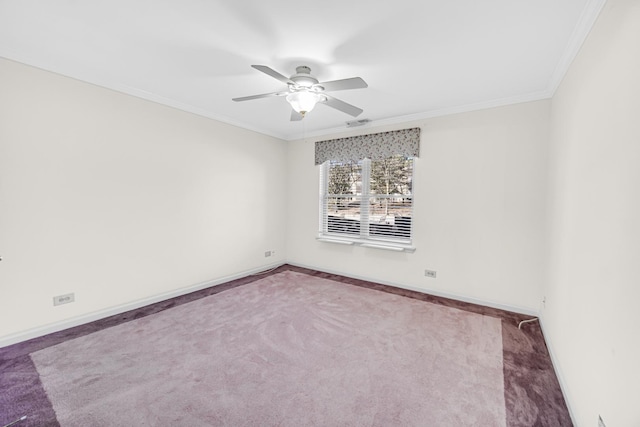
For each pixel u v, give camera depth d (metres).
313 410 1.65
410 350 2.29
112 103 2.79
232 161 4.05
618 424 1.11
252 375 1.96
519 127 2.99
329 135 4.47
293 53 2.13
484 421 1.58
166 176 3.28
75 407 1.64
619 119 1.21
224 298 3.40
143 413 1.60
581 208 1.68
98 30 1.88
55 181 2.47
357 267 4.27
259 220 4.54
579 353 1.59
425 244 3.64
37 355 2.15
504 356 2.21
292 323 2.75
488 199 3.19
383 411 1.65
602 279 1.33
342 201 4.48
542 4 1.56
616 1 1.28
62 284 2.54
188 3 1.59
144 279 3.13
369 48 2.04
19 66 2.25
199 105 3.39
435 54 2.12
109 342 2.36
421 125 3.62
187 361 2.11
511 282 3.09
